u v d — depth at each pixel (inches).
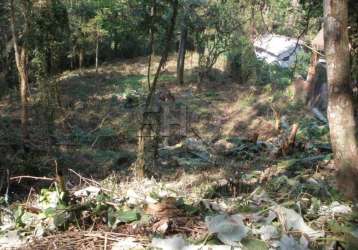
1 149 365.1
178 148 417.1
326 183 193.0
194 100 696.4
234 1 788.0
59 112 538.6
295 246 125.1
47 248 134.1
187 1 668.1
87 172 333.7
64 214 150.9
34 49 520.1
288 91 686.5
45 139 429.1
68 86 798.5
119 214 147.1
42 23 504.4
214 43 840.3
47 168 327.3
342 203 164.7
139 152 303.9
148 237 134.8
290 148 384.2
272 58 843.4
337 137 182.5
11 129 479.2
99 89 784.3
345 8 178.2
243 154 392.8
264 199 159.3
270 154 383.6
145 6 313.9
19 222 152.1
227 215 136.6
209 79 857.5
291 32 798.5
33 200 208.8
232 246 125.2
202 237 131.3
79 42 942.4
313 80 650.2
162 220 141.5
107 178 282.4
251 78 832.3
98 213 152.0
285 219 138.7
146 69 976.9
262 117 599.2
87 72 953.5
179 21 717.9
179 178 294.5
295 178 202.4
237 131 540.7
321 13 422.0
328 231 138.2
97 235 138.8
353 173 179.0
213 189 212.8
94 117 579.5
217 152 411.5
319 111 594.6
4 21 645.9
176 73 918.4
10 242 140.2
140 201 164.1
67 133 479.2
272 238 130.2
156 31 321.7
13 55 759.1
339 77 180.4
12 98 658.8
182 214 149.3
